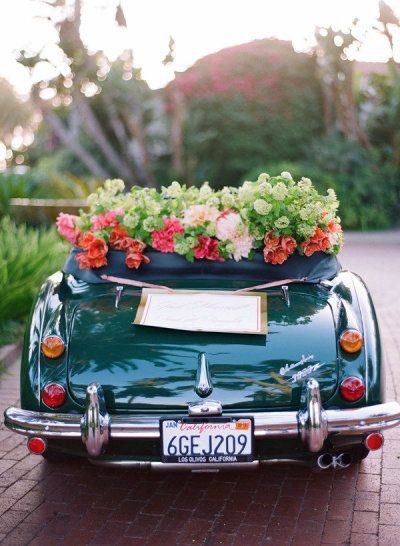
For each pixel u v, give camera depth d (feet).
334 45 67.82
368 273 35.73
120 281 12.45
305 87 69.15
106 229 12.66
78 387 10.28
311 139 69.41
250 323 10.97
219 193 13.83
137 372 10.28
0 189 35.22
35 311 11.88
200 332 10.81
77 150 70.08
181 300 11.61
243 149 68.18
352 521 10.49
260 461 10.21
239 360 10.36
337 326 10.97
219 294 11.80
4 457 13.00
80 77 66.18
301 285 12.38
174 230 12.29
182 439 9.80
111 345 10.66
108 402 10.18
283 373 10.26
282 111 68.54
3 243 24.23
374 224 64.95
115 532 10.28
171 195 14.43
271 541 9.95
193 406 9.85
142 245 12.40
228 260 12.44
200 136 69.05
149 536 10.16
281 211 12.29
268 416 9.80
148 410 10.11
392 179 69.41
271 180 13.00
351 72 69.56
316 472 12.19
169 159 75.36
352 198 64.34
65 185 41.50
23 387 10.65
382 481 11.82
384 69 78.02
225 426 9.79
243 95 68.18
